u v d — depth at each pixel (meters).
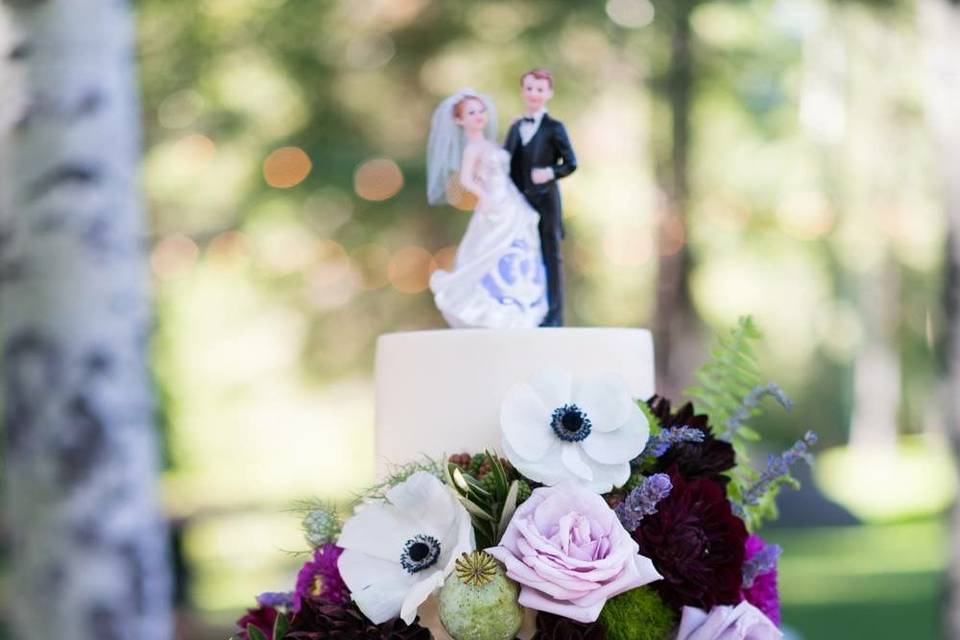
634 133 9.85
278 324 11.79
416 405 2.51
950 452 6.46
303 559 2.38
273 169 9.50
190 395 12.79
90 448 4.73
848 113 11.78
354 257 9.86
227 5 9.38
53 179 4.71
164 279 10.77
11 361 4.75
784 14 10.36
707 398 2.78
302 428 14.25
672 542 2.12
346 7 9.44
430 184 2.72
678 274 9.19
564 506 2.07
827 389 21.22
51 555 4.73
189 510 12.27
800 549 13.95
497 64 9.38
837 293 18.41
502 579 2.02
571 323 10.08
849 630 9.57
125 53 4.90
